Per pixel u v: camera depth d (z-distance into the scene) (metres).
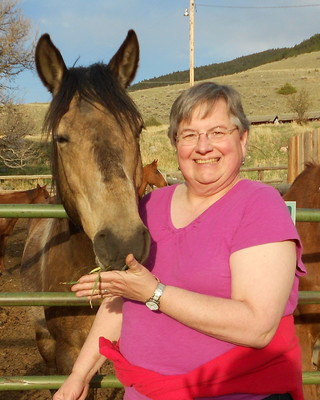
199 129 1.65
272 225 1.50
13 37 18.25
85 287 1.55
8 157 19.19
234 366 1.51
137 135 2.15
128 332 1.72
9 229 8.16
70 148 2.05
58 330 2.73
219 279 1.54
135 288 1.49
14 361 4.72
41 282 3.13
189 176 1.70
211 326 1.45
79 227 2.36
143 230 1.74
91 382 2.38
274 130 26.36
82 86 2.16
